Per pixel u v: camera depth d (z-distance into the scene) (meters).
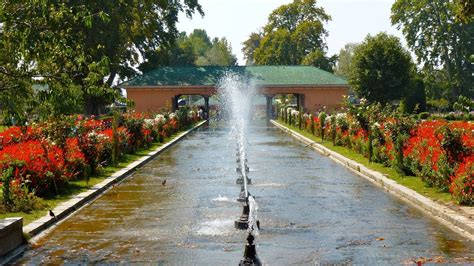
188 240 8.83
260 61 92.44
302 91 58.03
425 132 15.54
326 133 31.28
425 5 68.50
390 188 14.14
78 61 9.48
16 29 9.02
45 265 7.48
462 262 7.44
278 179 16.19
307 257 7.75
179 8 61.94
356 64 55.56
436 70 72.94
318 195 13.26
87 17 9.43
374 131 19.44
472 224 9.35
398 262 7.46
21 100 9.59
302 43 87.19
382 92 54.41
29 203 10.99
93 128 21.67
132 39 56.22
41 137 16.12
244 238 8.93
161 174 17.72
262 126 53.44
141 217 10.76
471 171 11.19
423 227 9.66
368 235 9.07
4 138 17.86
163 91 56.91
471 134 13.04
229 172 18.03
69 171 15.12
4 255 8.00
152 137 30.39
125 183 15.67
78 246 8.51
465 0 17.05
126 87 56.31
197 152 25.89
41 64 9.40
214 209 11.53
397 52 54.44
